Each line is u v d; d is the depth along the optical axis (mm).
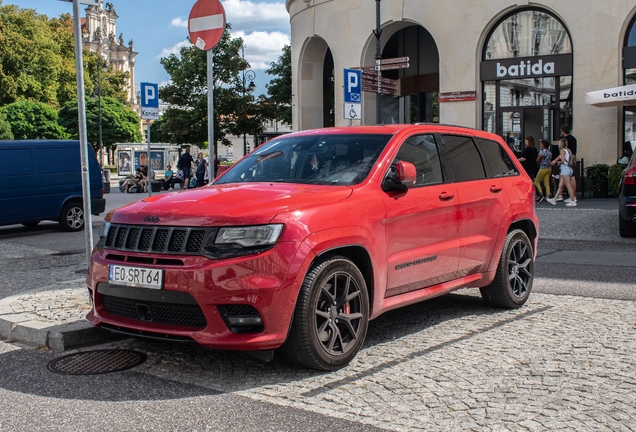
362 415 3791
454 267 5844
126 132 81500
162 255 4445
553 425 3582
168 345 5352
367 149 5535
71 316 5836
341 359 4668
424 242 5500
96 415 3871
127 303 4664
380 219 5039
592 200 19312
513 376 4418
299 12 28719
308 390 4238
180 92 40688
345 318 4738
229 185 5367
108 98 82938
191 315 4418
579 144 21078
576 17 20891
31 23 67375
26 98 67875
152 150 44719
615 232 12375
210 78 8531
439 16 23406
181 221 4480
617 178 19234
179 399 4113
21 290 7934
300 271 4379
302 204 4621
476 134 6648
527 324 5871
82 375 4629
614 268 8805
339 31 26500
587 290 7371
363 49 25812
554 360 4758
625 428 3525
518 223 6895
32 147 14586
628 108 20641
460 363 4738
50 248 12281
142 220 4668
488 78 22766
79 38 7457
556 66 21594
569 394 4055
